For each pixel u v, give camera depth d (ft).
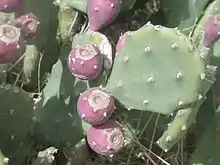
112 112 1.86
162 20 2.70
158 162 2.46
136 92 1.89
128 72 1.88
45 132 2.30
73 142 2.30
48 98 2.30
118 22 2.65
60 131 2.29
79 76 1.93
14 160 2.27
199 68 1.87
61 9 2.55
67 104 2.27
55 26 2.47
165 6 2.61
